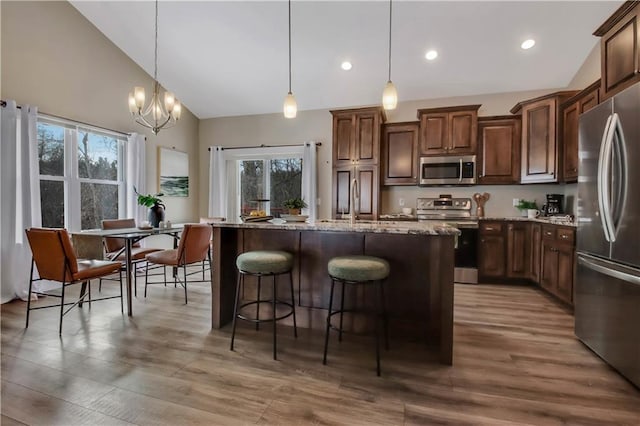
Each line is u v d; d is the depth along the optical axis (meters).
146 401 1.61
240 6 3.39
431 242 2.19
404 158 4.52
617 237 1.87
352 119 4.53
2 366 1.93
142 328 2.53
